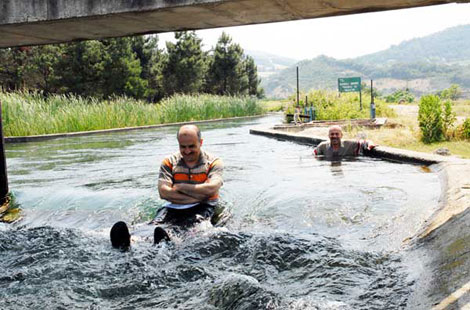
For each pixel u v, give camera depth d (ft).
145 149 35.50
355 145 26.84
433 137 33.58
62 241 11.96
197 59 146.00
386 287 8.32
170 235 12.25
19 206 16.97
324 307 7.58
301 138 37.14
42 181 21.74
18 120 51.29
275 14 12.78
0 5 13.43
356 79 70.44
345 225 12.73
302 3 11.69
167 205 15.40
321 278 8.96
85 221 14.64
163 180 15.44
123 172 23.89
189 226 13.19
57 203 17.07
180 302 8.10
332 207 14.65
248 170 22.90
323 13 12.85
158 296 8.42
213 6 11.93
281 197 16.46
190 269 9.61
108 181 21.24
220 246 11.14
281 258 10.12
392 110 71.15
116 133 55.52
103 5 12.51
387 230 12.00
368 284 8.54
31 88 110.73
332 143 27.02
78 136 52.08
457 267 8.04
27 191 19.36
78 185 20.40
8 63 107.34
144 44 138.92
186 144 15.16
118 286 8.91
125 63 118.11
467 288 7.06
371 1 11.51
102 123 60.75
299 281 8.88
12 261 10.49
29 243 11.80
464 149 28.78
